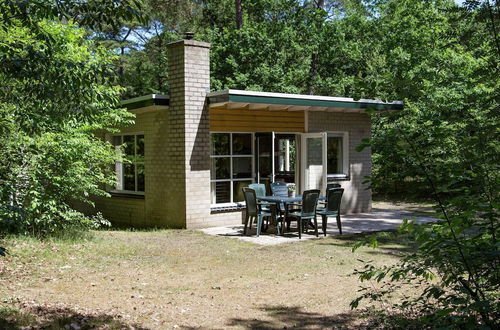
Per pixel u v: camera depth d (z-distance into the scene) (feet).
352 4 87.30
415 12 74.08
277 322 16.61
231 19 90.27
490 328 8.54
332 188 35.27
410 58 67.31
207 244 31.96
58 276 22.50
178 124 39.29
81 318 16.35
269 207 38.52
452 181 9.92
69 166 32.27
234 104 39.45
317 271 24.38
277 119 44.52
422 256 10.33
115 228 41.73
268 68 73.51
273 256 28.12
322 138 43.60
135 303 18.71
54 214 32.24
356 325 16.03
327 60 83.82
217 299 19.53
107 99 21.95
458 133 10.65
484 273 9.46
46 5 18.02
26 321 15.49
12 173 28.53
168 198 40.55
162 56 91.25
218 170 41.70
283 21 81.71
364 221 42.73
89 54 29.91
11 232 29.19
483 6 11.20
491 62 11.50
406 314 16.34
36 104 21.30
